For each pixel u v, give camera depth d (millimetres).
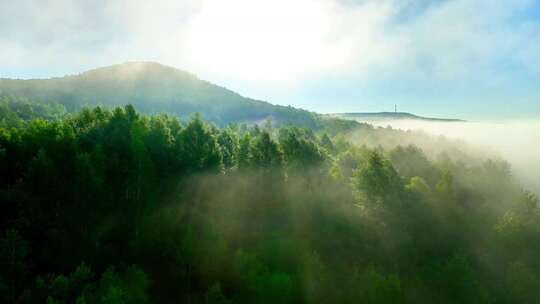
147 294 29578
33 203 32219
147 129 48125
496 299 34906
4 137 37875
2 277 25734
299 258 35219
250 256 32969
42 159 33469
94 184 34500
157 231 36500
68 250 32281
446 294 32906
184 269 33875
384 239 42156
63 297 25172
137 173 39188
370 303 29938
